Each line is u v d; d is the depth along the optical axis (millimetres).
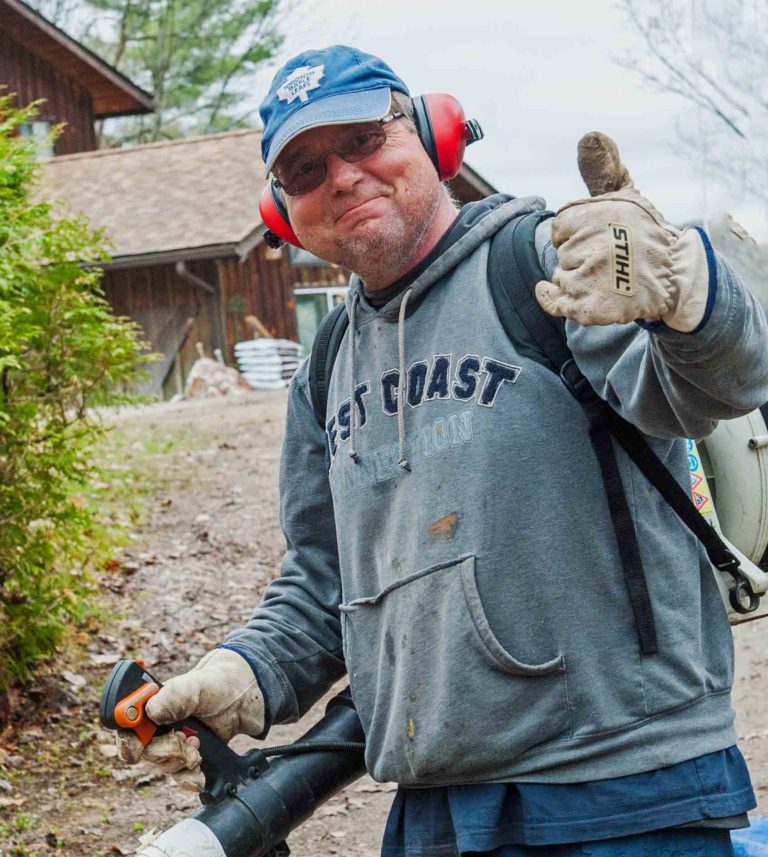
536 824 2199
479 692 2227
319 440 2721
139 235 23234
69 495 6320
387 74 2379
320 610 2727
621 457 2232
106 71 29453
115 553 7758
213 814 2449
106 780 5207
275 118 2344
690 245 1773
